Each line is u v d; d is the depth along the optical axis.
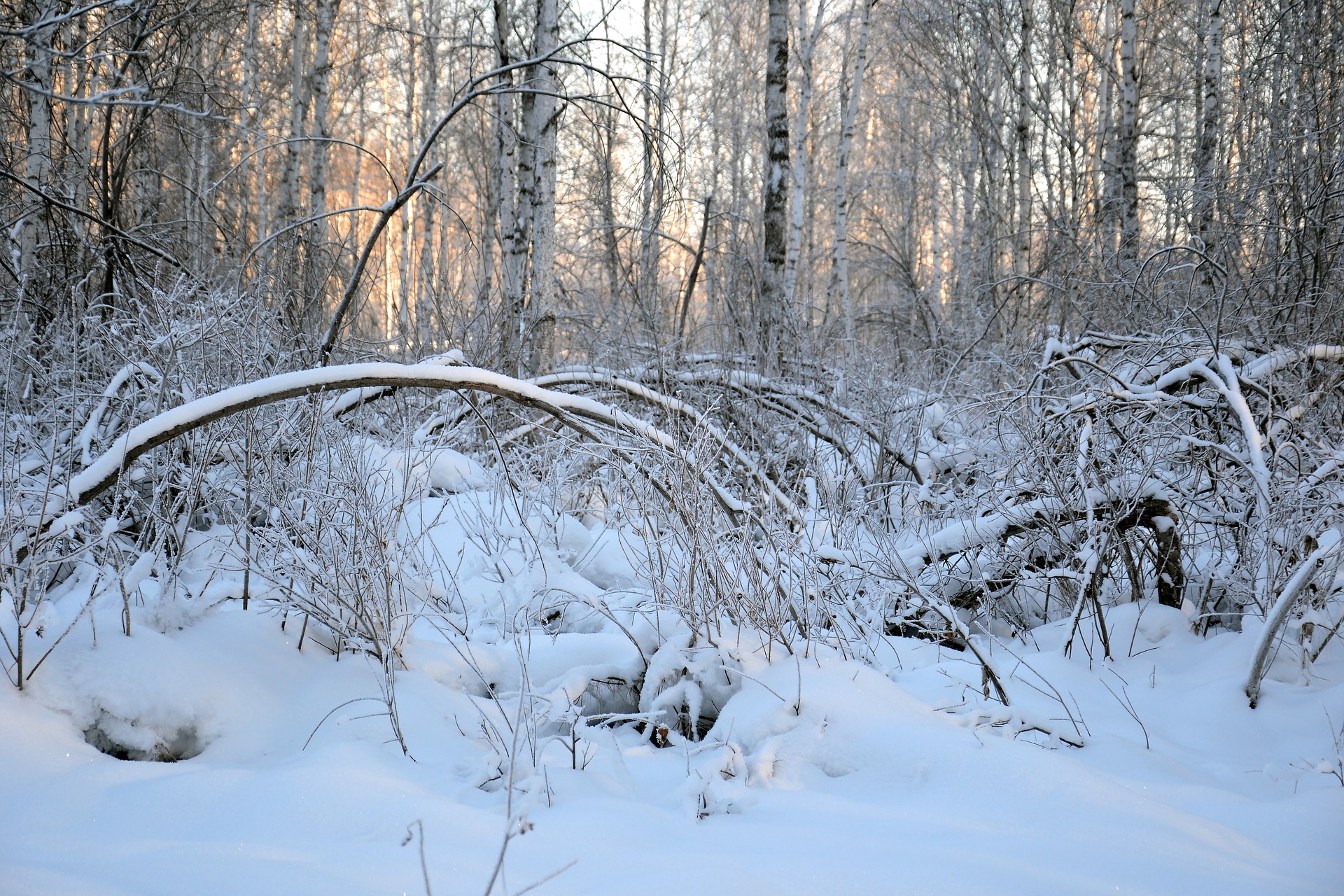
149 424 3.20
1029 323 9.64
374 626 3.34
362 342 7.58
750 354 8.10
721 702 3.46
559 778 2.71
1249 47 13.91
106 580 3.17
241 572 4.10
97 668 2.82
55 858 2.01
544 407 3.85
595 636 4.09
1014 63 16.97
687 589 3.63
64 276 6.77
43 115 7.44
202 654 3.08
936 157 22.92
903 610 4.62
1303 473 4.65
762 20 25.42
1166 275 8.15
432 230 19.59
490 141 19.97
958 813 2.53
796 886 2.03
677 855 2.13
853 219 26.84
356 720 3.02
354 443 4.81
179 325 4.15
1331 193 6.95
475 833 2.21
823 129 29.53
